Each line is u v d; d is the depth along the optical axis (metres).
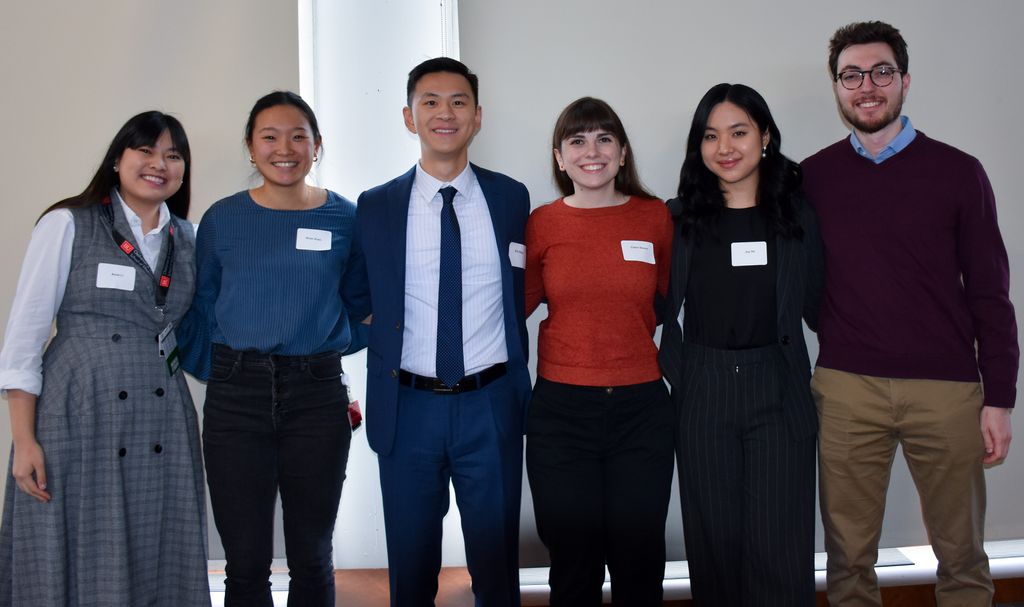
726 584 1.96
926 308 1.94
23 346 1.81
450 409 1.90
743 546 1.94
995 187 2.73
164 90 2.69
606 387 1.86
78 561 1.83
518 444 2.01
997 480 2.78
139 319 1.93
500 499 1.94
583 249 1.91
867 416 1.99
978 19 2.69
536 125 2.69
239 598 1.88
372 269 1.94
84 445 1.83
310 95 2.69
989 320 1.94
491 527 1.94
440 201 1.95
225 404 1.87
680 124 2.69
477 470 1.93
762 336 1.88
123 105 2.69
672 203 2.05
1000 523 2.79
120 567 1.85
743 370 1.88
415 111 1.93
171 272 1.99
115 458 1.85
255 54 2.67
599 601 1.96
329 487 1.93
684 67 2.69
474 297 1.93
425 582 1.98
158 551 1.96
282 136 1.92
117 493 1.85
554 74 2.67
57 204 1.92
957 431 1.94
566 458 1.87
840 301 2.02
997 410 1.93
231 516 1.86
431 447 1.92
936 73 2.70
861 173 2.02
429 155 1.93
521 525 2.79
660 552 1.90
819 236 2.06
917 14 2.68
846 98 2.01
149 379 1.93
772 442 1.87
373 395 1.95
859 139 2.04
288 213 1.98
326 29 2.68
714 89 1.96
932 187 1.93
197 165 2.70
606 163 1.89
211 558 2.81
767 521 1.87
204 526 2.05
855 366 1.98
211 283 2.03
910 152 1.98
